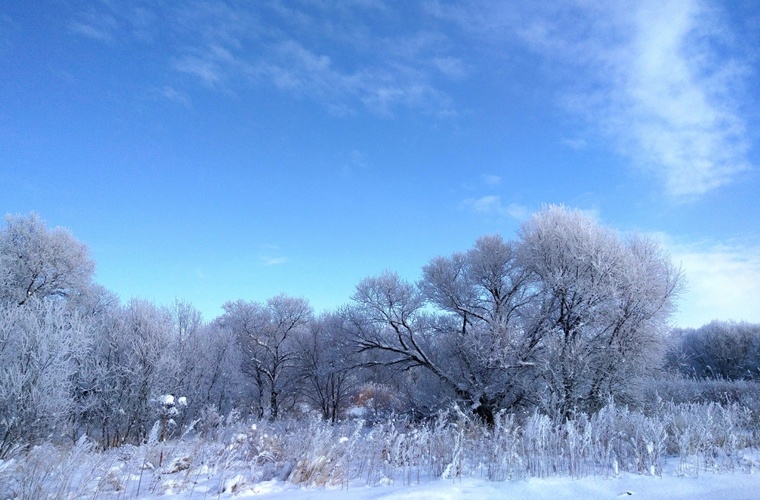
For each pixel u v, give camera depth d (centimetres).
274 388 3034
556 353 1379
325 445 668
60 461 516
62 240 2102
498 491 481
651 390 1595
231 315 3275
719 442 746
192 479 608
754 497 436
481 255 2052
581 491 483
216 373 2127
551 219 1727
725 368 3359
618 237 1605
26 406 970
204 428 1036
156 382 1502
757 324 3578
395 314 2062
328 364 2359
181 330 2022
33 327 1102
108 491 530
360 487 545
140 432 1400
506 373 1631
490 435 820
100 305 2138
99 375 1427
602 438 719
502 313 1811
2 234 1952
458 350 1888
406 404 2102
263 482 584
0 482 448
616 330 1439
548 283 1603
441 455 681
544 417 738
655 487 494
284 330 3234
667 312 1438
